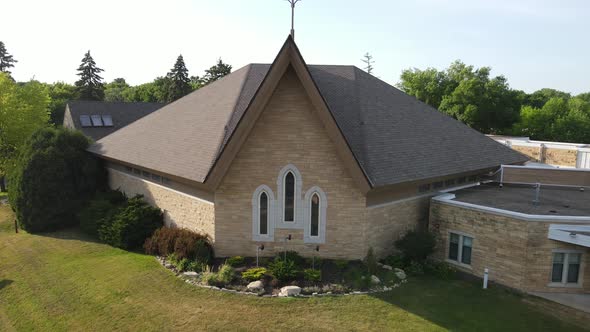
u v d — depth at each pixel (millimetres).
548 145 46281
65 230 28828
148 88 122750
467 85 75000
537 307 16844
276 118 19344
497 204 21266
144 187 26875
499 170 28406
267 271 18297
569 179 27766
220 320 14914
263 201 20125
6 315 17375
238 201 20031
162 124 28359
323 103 18125
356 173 18562
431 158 23500
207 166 19375
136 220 23656
